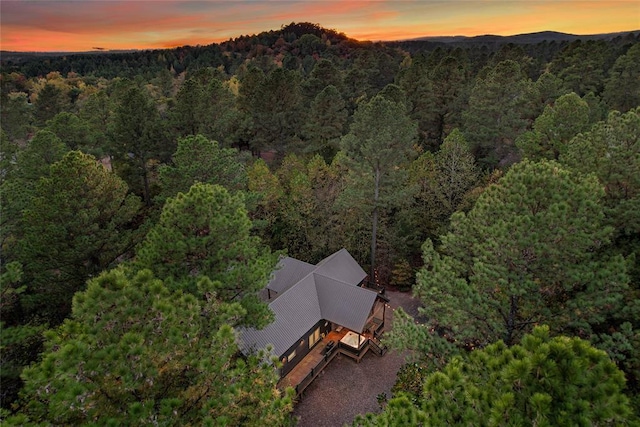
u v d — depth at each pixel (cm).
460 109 4872
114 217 2105
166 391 895
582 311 1144
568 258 1205
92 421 752
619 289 1122
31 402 804
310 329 2084
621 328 1098
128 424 765
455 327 1260
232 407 880
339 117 4441
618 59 4672
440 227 2883
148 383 853
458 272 1451
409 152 2869
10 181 2233
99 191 1945
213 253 1438
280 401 913
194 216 1418
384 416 763
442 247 1578
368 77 6650
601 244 1305
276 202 3020
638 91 4319
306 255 2953
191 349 916
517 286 1163
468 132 3966
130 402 814
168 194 2362
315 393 1934
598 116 3538
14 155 2900
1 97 4503
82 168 1892
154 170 3722
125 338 803
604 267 1197
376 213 2822
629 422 552
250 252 1473
